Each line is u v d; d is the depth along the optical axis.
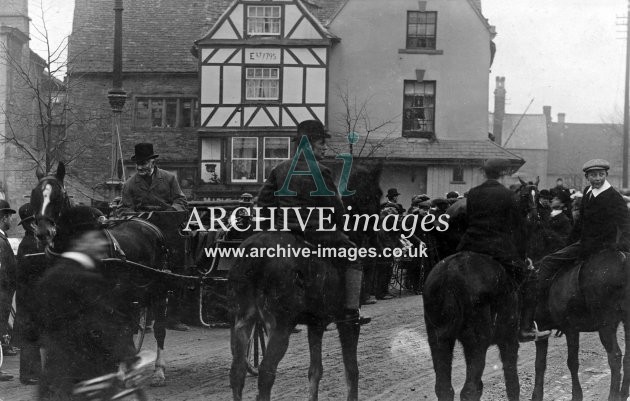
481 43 35.50
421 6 35.38
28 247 9.37
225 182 34.31
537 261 9.93
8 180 32.66
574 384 8.75
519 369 10.81
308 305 7.46
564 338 13.68
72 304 7.06
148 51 39.12
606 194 8.67
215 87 34.47
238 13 34.47
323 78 34.38
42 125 21.61
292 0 34.41
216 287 11.34
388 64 35.34
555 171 80.19
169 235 9.93
